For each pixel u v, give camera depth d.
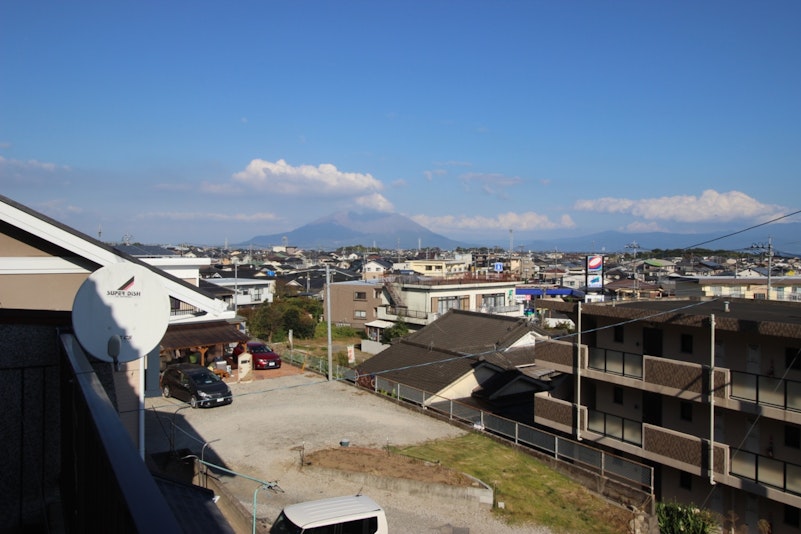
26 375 5.53
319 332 45.19
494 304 45.56
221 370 23.34
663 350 16.20
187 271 28.98
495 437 17.14
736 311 17.55
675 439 14.91
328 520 9.51
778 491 13.17
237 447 15.20
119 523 2.07
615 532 12.47
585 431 17.02
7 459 5.33
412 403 20.61
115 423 2.76
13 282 7.93
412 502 12.66
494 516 12.41
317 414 18.55
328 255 148.25
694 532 13.23
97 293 6.00
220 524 6.79
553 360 18.25
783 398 13.28
